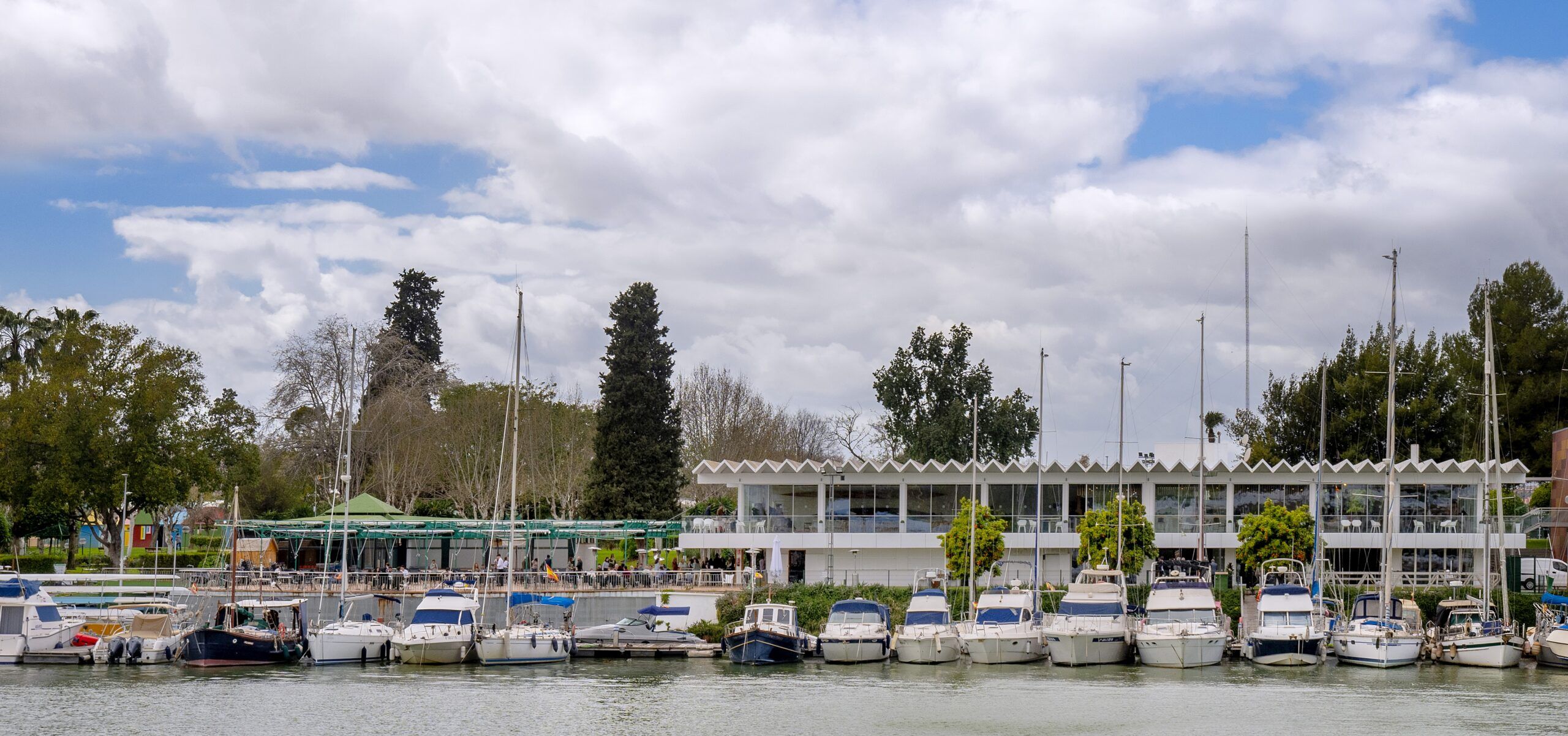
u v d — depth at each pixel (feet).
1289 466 267.80
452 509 341.82
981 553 237.66
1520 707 156.87
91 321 392.88
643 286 324.19
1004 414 354.33
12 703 156.97
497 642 193.98
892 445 376.89
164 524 359.25
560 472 349.00
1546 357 327.67
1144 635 195.31
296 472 330.75
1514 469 264.72
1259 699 164.25
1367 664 192.44
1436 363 326.24
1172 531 269.44
